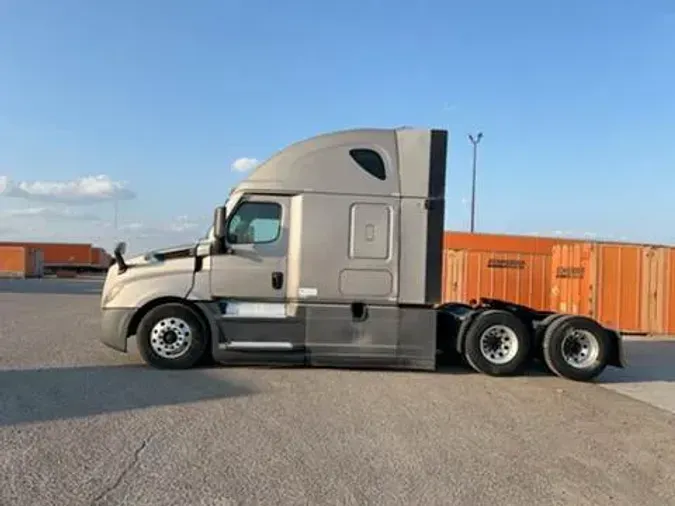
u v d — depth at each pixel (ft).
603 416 26.61
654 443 22.70
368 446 20.53
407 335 34.14
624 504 16.58
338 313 33.99
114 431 20.98
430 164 34.55
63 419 22.21
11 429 20.79
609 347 35.45
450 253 70.69
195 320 33.68
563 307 66.80
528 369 37.70
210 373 32.14
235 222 34.19
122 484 16.38
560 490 17.40
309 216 34.06
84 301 89.15
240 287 33.83
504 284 70.90
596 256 63.62
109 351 38.37
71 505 14.96
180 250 34.27
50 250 269.64
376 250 34.09
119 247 34.35
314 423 22.99
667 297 64.28
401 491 16.76
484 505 16.10
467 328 35.22
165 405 24.85
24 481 16.31
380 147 34.60
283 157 34.53
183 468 17.74
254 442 20.42
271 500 15.78
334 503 15.75
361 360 33.99
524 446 21.48
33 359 34.78
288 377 31.65
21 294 106.83
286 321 33.83
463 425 23.81
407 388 30.19
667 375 38.75
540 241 71.72
